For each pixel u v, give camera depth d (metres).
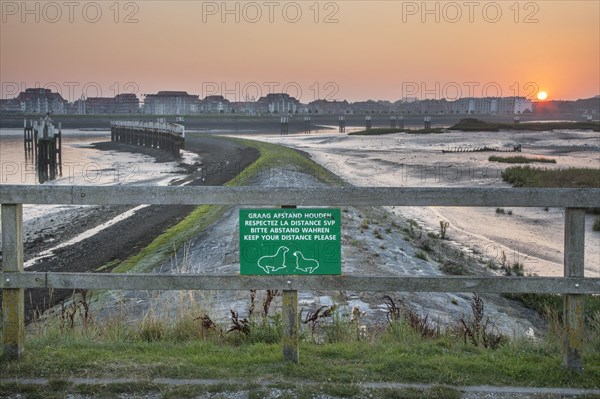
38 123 69.12
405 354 6.18
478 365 5.83
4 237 5.83
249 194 5.77
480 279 5.66
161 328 7.66
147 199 5.80
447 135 146.25
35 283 5.83
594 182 41.16
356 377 5.57
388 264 17.39
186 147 116.56
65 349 6.35
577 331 5.68
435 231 26.39
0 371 5.70
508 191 5.63
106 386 5.36
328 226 5.75
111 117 187.00
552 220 29.02
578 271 5.63
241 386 5.37
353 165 63.84
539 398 5.23
